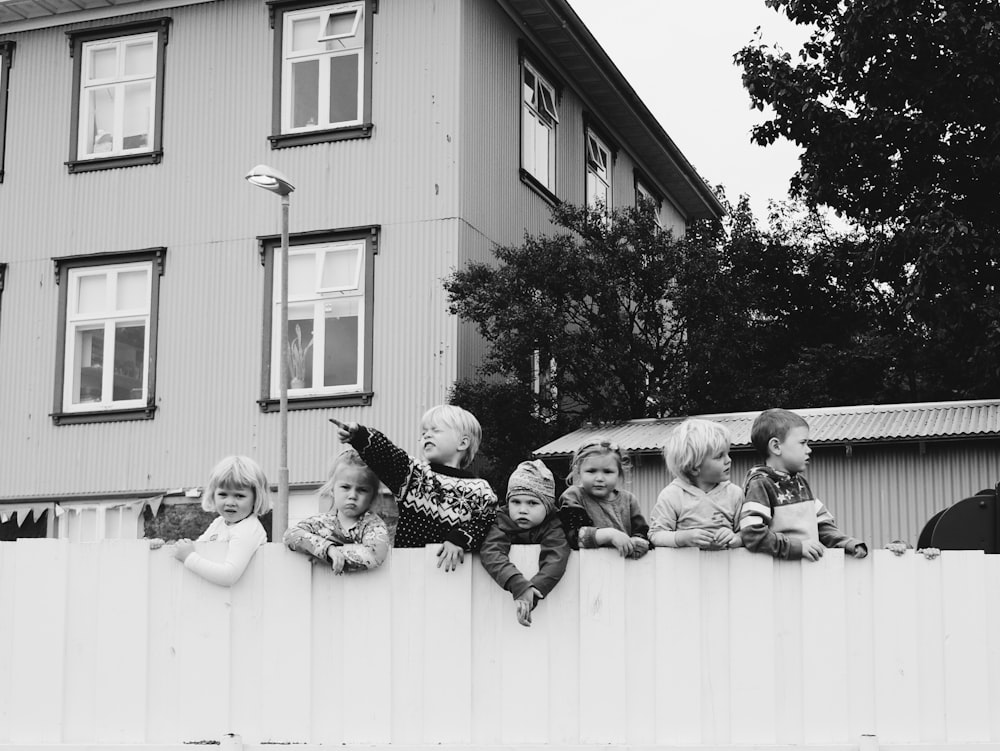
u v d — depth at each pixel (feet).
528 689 17.07
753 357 73.41
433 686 17.24
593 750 16.72
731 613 17.04
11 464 62.95
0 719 18.04
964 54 58.08
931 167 61.98
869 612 17.12
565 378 59.62
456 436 18.08
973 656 17.11
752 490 17.87
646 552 17.08
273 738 17.46
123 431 61.57
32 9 64.69
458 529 17.25
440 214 58.29
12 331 63.98
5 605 18.20
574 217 62.08
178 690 17.72
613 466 19.06
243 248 61.00
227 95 62.34
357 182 59.77
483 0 62.18
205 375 60.64
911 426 50.65
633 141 84.79
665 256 60.23
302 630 17.54
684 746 16.75
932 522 35.60
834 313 87.35
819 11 63.31
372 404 57.88
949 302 57.11
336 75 61.00
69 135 64.49
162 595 17.90
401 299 58.29
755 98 63.67
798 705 16.98
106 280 62.95
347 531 17.81
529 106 67.77
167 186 62.59
